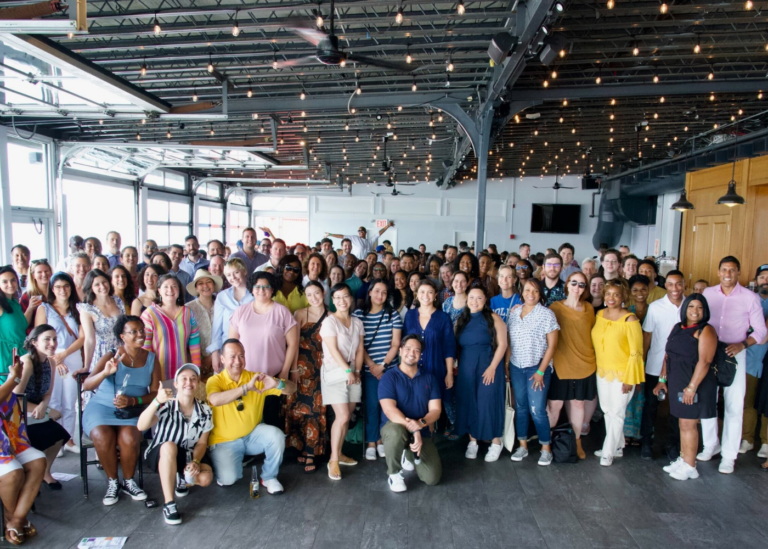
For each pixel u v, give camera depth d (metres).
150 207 12.55
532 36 4.40
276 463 3.20
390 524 2.86
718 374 3.34
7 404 2.70
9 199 7.50
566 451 3.65
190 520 2.89
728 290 3.66
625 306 4.05
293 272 3.98
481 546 2.66
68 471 3.49
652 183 12.38
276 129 8.49
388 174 14.93
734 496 3.21
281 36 5.18
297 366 3.58
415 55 5.72
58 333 3.62
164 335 3.38
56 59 4.46
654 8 4.50
